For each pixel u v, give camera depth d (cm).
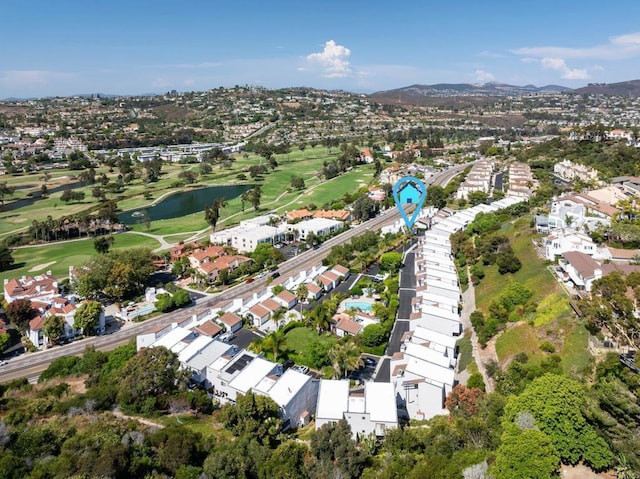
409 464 6216
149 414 8256
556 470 5834
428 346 9775
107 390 8556
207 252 17425
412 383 8300
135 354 9775
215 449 6838
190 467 6328
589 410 6009
